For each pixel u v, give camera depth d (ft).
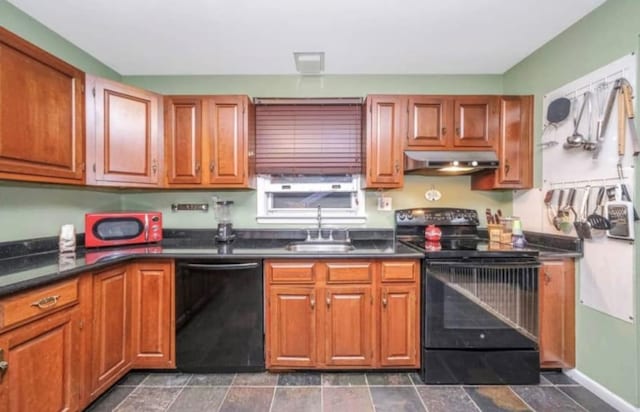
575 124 6.50
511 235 7.88
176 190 8.98
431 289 6.55
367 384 6.61
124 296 6.54
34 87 5.38
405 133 7.92
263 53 7.72
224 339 6.78
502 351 6.56
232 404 6.00
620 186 5.59
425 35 6.92
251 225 9.06
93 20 6.32
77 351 5.37
